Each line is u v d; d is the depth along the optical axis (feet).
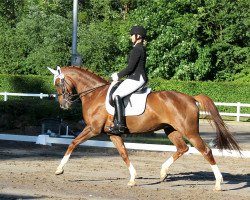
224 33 113.39
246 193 35.58
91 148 54.65
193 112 35.78
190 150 52.37
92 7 147.54
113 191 35.09
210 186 37.58
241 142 65.36
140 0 132.87
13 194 33.53
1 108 65.16
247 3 114.21
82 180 38.68
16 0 148.25
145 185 37.40
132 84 36.45
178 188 36.65
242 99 100.37
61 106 39.45
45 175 39.91
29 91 111.45
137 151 53.67
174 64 111.75
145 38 37.04
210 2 112.88
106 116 37.27
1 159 47.44
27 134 62.28
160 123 36.40
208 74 114.21
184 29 110.11
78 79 38.96
